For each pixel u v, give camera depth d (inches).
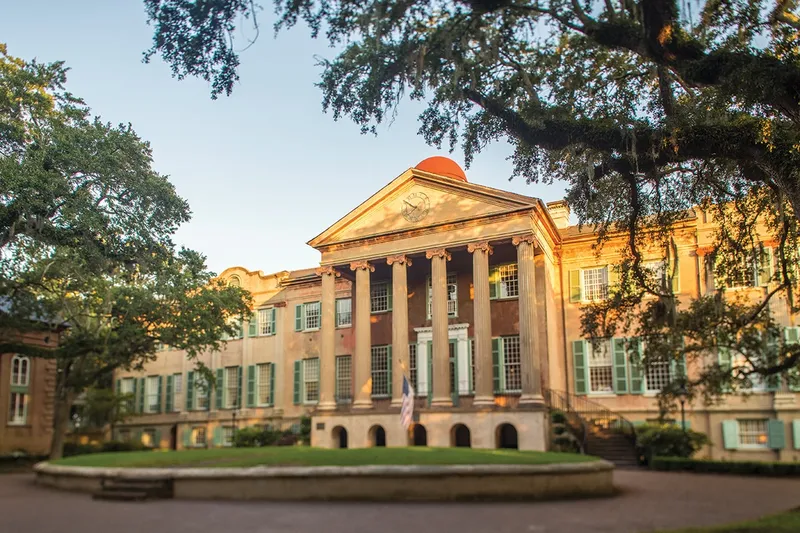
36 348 1411.2
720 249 863.7
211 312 1483.8
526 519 569.9
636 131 644.7
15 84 1115.9
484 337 1323.8
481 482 698.8
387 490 692.7
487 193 1364.4
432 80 645.9
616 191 816.3
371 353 1595.7
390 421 1369.3
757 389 1316.4
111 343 1422.2
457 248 1392.7
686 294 1390.3
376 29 569.0
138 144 1215.6
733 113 647.1
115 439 2071.9
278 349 1903.3
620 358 1432.1
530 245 1317.7
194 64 609.9
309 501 682.2
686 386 871.7
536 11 583.5
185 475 723.4
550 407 1323.8
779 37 550.0
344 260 1504.7
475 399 1309.1
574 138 656.4
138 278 1337.4
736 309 816.3
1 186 1074.7
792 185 556.1
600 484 764.0
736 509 641.0
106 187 1179.9
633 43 561.6
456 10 591.8
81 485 794.8
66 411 1445.6
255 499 699.4
